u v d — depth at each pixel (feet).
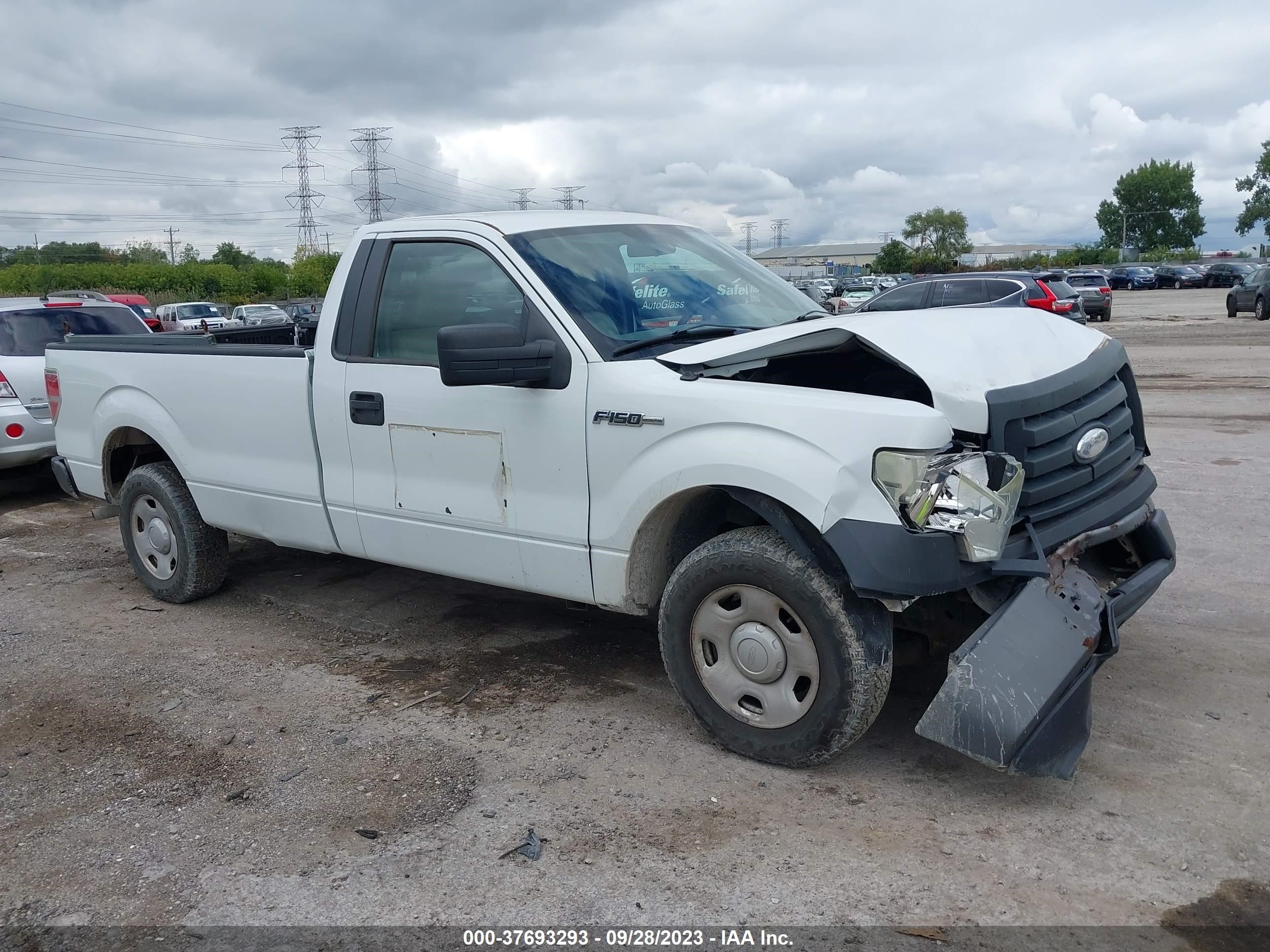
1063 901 9.25
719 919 9.17
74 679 15.60
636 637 16.40
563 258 13.64
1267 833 10.17
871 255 467.11
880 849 10.15
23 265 244.83
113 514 20.74
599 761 12.19
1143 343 71.41
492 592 18.97
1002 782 11.37
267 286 264.72
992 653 10.36
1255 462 27.50
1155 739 12.17
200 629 17.65
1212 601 16.84
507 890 9.73
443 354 11.71
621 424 12.12
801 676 11.42
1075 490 11.92
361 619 17.79
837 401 10.82
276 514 16.58
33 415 28.27
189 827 11.13
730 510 12.69
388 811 11.28
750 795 11.26
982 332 12.12
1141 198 428.56
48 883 10.24
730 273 15.35
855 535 10.43
